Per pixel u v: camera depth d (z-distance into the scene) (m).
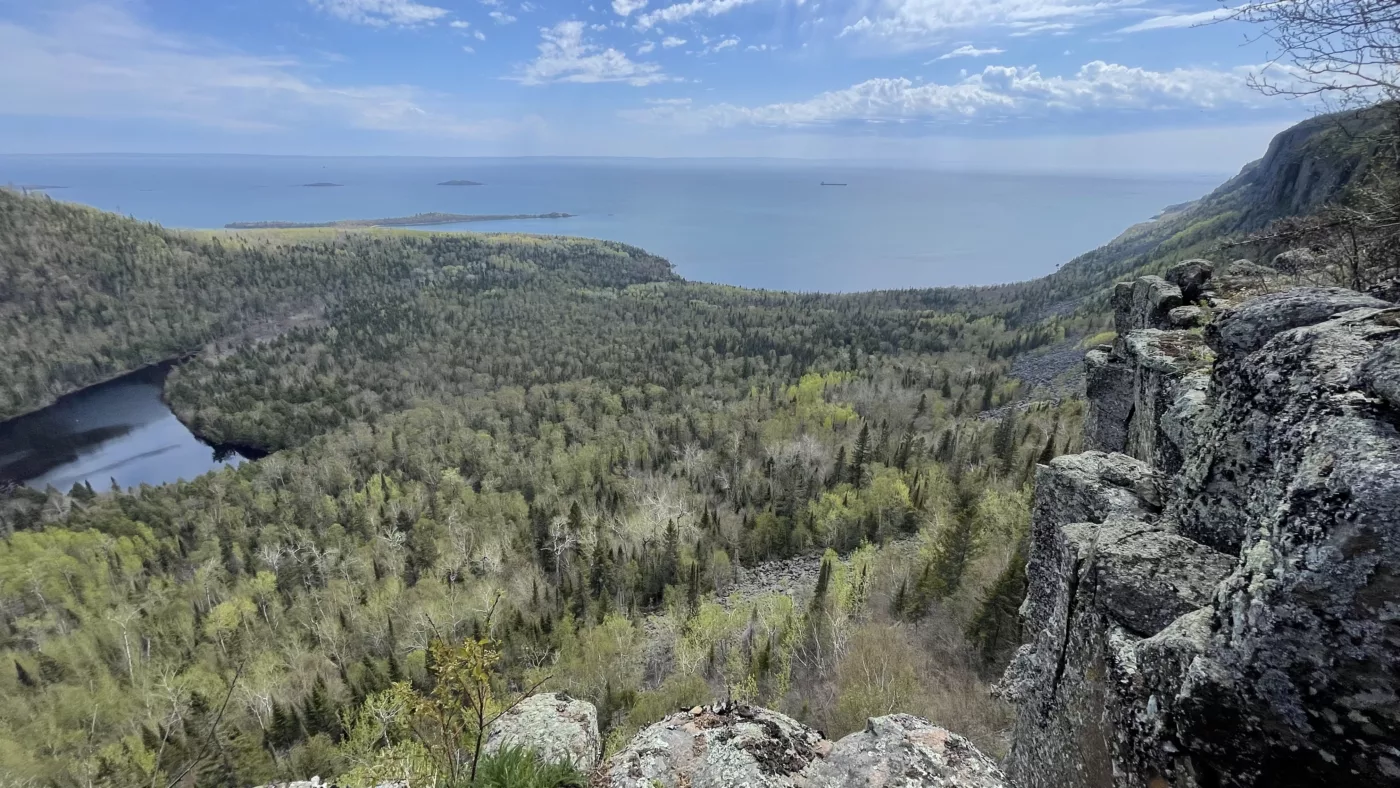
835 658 43.34
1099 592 7.30
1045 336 161.00
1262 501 5.73
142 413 174.75
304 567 82.06
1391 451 4.37
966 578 42.84
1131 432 16.45
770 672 44.81
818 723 36.41
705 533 76.81
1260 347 7.20
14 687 62.88
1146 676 5.75
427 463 113.12
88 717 55.66
